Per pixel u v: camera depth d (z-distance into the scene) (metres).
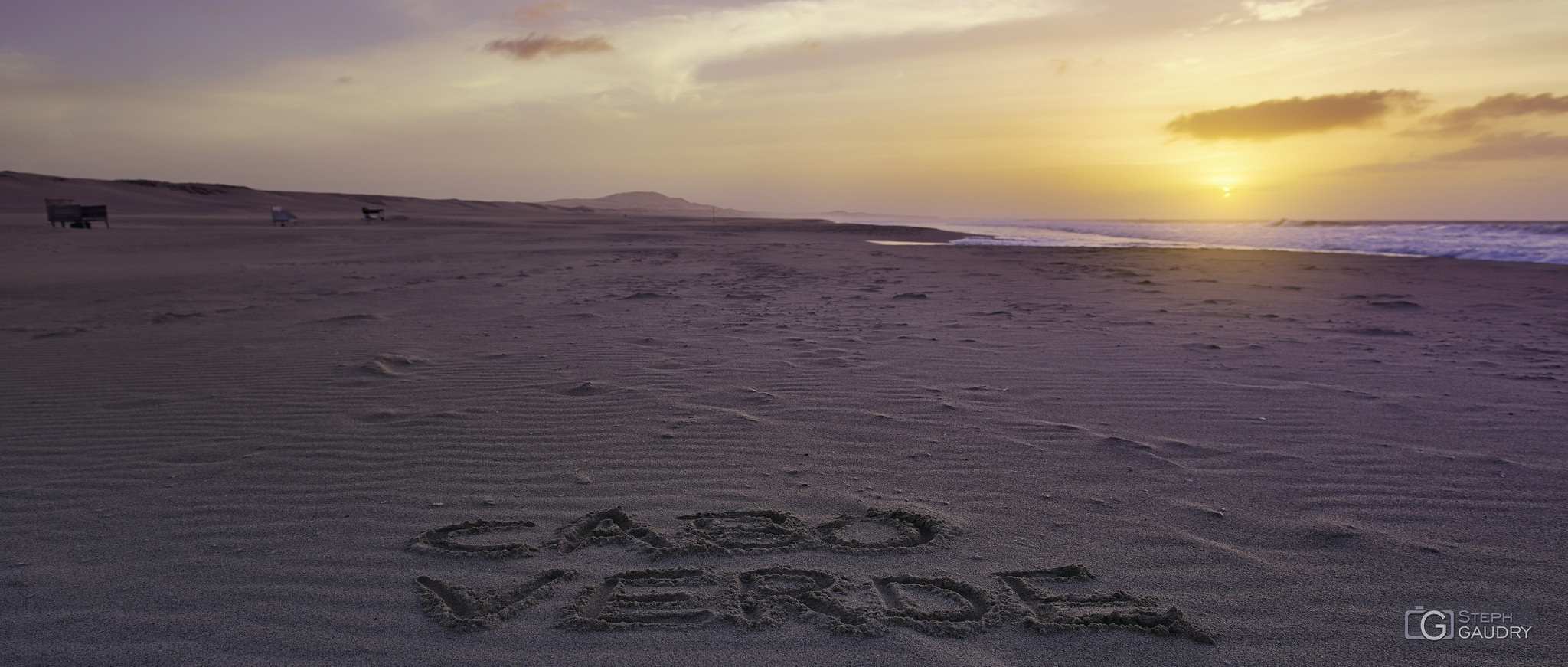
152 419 4.27
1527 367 5.45
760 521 2.87
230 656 2.01
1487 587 2.31
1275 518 2.85
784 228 41.19
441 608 2.25
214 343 6.64
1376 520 2.81
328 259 17.75
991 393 4.76
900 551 2.61
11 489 3.21
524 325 7.55
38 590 2.35
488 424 4.14
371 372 5.42
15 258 17.78
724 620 2.20
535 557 2.59
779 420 4.18
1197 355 5.93
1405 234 31.14
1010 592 2.33
